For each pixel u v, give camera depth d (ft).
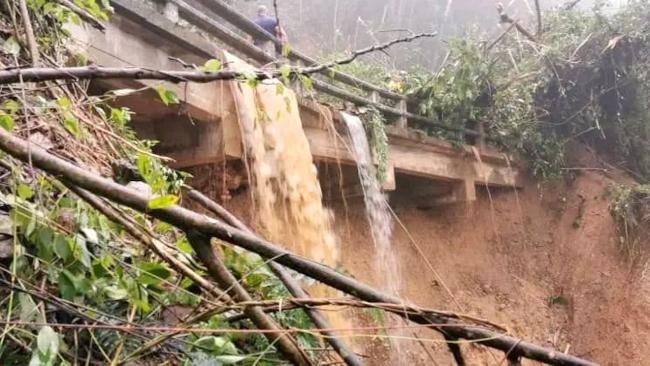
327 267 5.14
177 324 5.59
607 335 24.57
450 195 25.12
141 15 11.62
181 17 13.62
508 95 26.58
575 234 27.53
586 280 26.21
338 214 21.57
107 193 4.68
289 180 15.44
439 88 24.17
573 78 28.07
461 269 25.70
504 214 27.99
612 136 29.68
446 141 24.17
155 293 6.07
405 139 22.21
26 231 5.27
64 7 8.45
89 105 8.22
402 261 24.13
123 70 5.55
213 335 5.88
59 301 5.12
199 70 6.05
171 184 8.16
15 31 7.66
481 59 25.20
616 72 28.07
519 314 25.68
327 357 7.11
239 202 15.15
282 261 5.03
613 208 26.37
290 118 15.90
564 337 25.53
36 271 5.50
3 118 5.61
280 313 6.91
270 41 17.12
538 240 28.07
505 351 5.11
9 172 5.73
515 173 28.25
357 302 5.19
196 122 14.52
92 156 7.62
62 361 4.86
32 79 5.26
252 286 7.07
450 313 5.12
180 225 4.85
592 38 27.45
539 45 27.48
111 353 5.42
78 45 9.86
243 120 14.33
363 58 44.19
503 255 27.20
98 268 5.59
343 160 18.76
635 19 27.25
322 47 53.52
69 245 5.30
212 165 15.39
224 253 7.14
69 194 5.79
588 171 28.81
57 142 7.15
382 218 23.17
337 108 19.48
